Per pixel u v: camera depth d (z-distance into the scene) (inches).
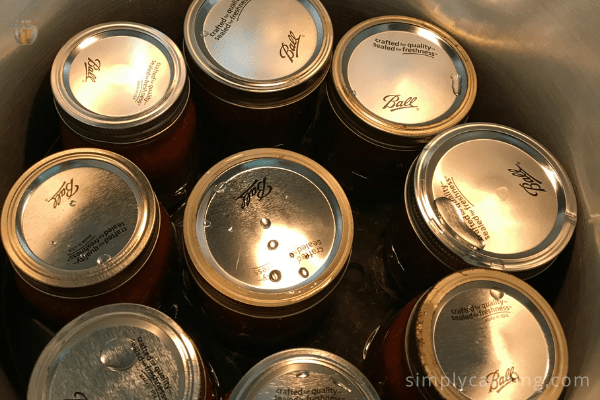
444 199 9.7
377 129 10.4
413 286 10.6
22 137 11.4
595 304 9.4
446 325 8.5
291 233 9.4
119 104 10.0
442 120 10.9
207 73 10.3
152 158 10.3
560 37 10.7
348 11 13.6
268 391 8.2
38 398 7.6
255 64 10.7
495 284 8.9
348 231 9.4
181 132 10.6
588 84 10.3
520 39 11.4
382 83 11.4
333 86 11.0
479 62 12.6
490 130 10.5
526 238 9.6
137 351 8.1
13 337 10.5
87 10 11.5
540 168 10.4
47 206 9.2
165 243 9.9
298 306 8.8
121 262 8.7
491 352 8.4
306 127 12.3
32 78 11.1
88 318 8.1
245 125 11.1
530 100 11.7
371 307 11.8
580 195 10.5
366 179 11.9
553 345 8.5
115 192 9.4
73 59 10.4
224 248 9.1
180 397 7.7
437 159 10.1
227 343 10.6
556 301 10.8
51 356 7.9
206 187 9.5
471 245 9.3
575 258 10.5
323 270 9.1
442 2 12.0
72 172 9.5
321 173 9.9
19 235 8.9
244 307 8.7
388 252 11.1
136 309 8.3
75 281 8.5
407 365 8.4
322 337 11.3
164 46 10.7
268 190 9.7
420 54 11.8
